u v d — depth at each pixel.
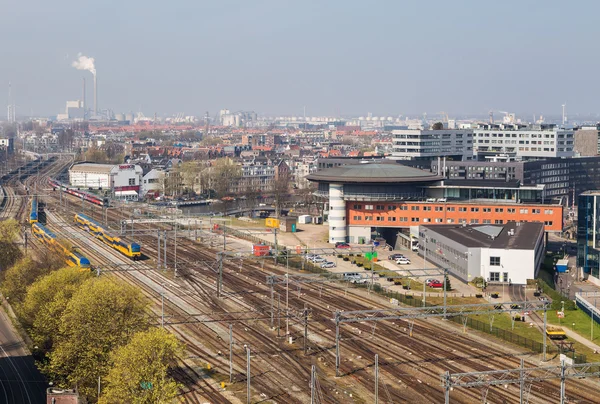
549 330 189.00
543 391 146.00
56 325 159.25
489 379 152.00
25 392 147.62
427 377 154.12
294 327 191.25
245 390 147.88
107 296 155.25
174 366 159.62
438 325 193.50
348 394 145.12
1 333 186.50
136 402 129.62
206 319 199.38
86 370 145.75
